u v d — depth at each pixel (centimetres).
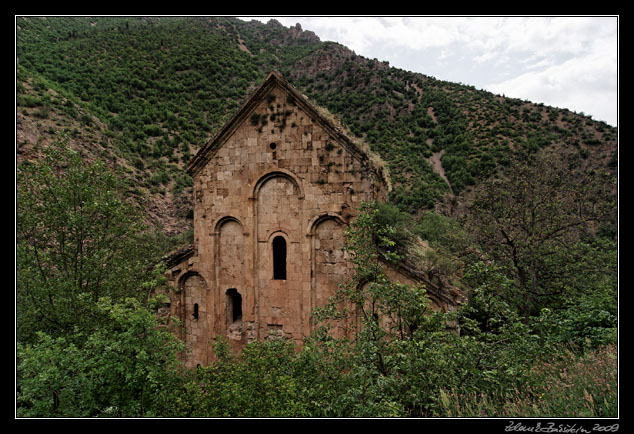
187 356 1379
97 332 827
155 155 4941
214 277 1328
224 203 1313
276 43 13162
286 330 1241
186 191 4534
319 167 1200
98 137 4219
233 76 7588
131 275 1149
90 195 1055
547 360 891
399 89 8075
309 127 1210
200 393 809
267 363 857
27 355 737
